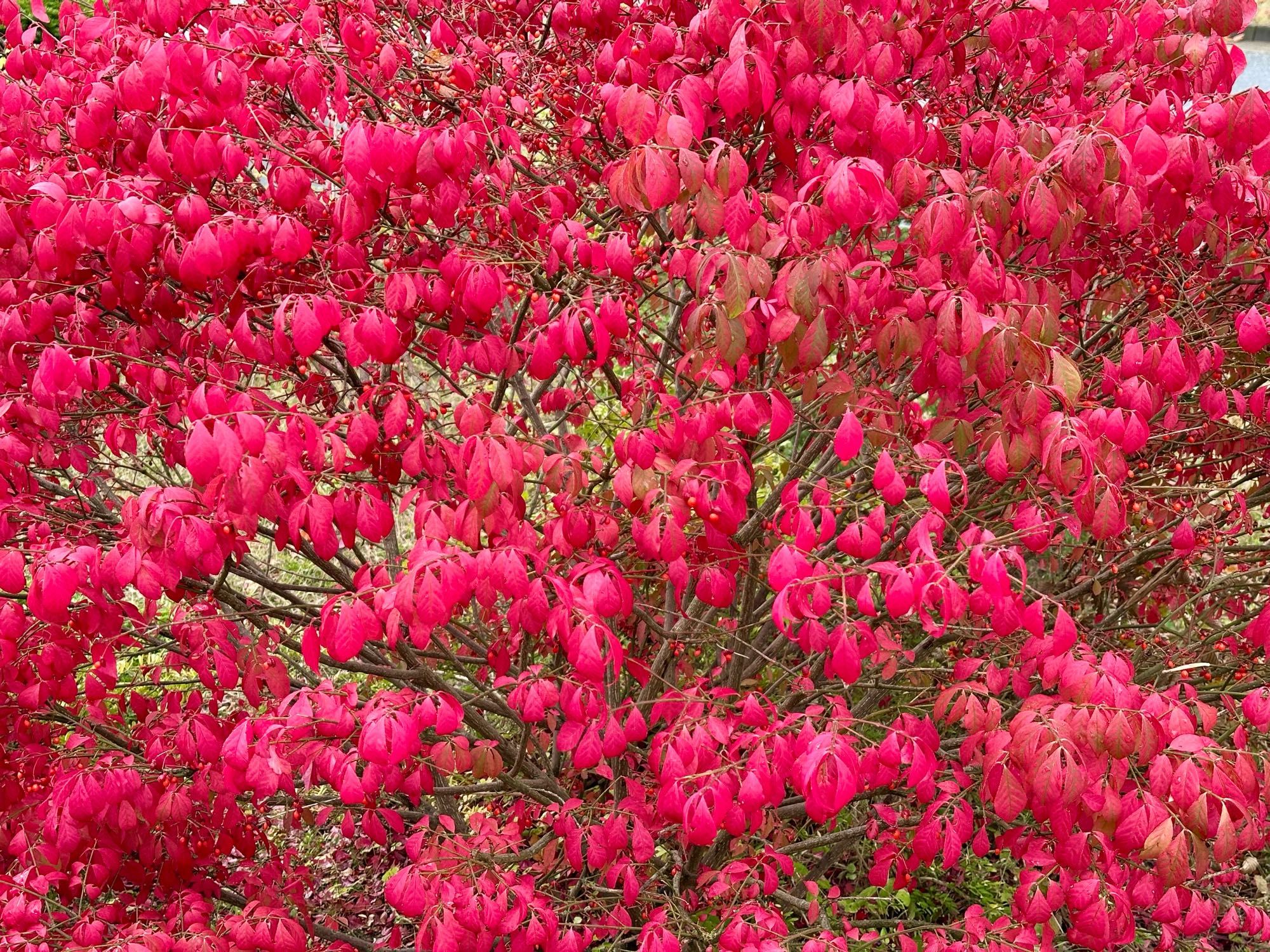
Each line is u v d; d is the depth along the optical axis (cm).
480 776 264
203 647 228
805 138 235
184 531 185
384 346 205
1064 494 206
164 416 262
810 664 308
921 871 407
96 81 244
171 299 238
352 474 251
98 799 228
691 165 189
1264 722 202
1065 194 210
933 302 201
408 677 275
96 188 219
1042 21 255
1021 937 212
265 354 227
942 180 218
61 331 249
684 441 221
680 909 278
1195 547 295
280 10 246
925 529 191
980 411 232
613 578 200
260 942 233
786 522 211
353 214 216
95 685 243
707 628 331
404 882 217
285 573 448
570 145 289
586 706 225
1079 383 195
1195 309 275
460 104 259
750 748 216
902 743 216
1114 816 183
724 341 202
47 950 214
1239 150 212
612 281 246
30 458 253
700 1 244
